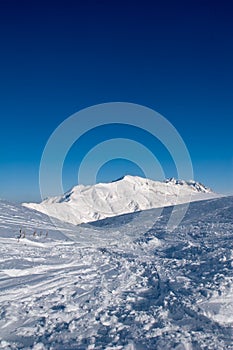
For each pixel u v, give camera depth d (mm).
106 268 21234
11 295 14203
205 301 13906
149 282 17891
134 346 10281
